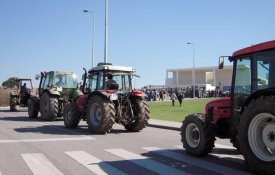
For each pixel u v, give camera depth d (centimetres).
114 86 1584
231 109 907
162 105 3947
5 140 1293
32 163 902
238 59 882
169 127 1738
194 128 998
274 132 758
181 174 793
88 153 1041
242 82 875
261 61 821
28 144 1204
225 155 1017
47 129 1675
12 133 1504
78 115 1689
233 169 841
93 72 1658
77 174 793
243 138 795
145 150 1098
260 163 763
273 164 743
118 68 1623
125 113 1587
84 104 1648
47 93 2125
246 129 789
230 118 924
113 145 1195
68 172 811
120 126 1866
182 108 3350
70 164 891
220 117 966
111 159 955
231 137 930
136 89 1647
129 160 943
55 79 2205
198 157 987
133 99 1611
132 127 1619
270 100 746
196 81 10581
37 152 1054
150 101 5309
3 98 4628
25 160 938
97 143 1239
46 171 820
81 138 1368
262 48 815
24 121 2108
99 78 1625
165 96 6512
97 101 1518
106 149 1112
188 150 1005
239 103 883
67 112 1727
